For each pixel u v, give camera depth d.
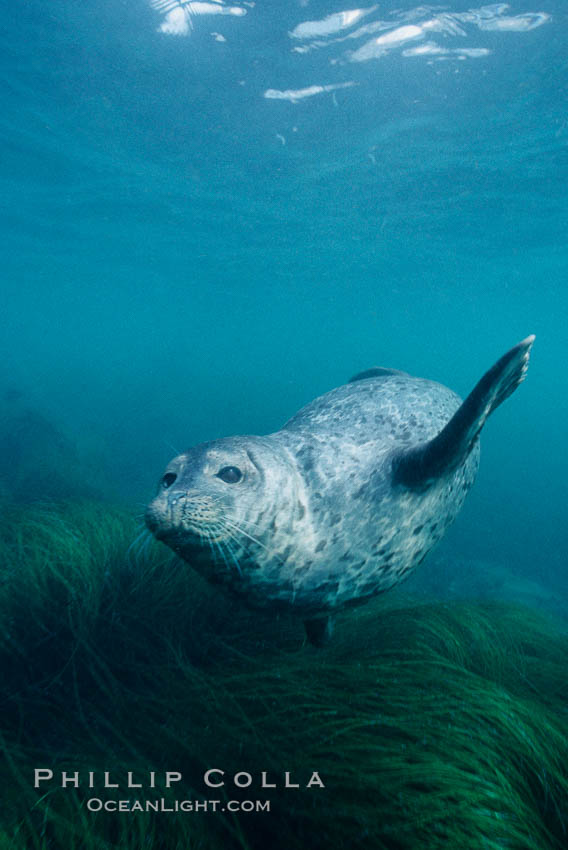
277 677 2.25
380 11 6.70
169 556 3.36
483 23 6.83
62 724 2.23
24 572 2.92
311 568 2.43
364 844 1.47
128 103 9.23
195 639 2.79
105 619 2.82
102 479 11.19
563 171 11.45
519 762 1.72
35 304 44.72
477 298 28.47
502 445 34.34
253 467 2.30
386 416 3.00
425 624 2.71
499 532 15.58
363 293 28.58
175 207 15.10
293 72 8.02
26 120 10.32
